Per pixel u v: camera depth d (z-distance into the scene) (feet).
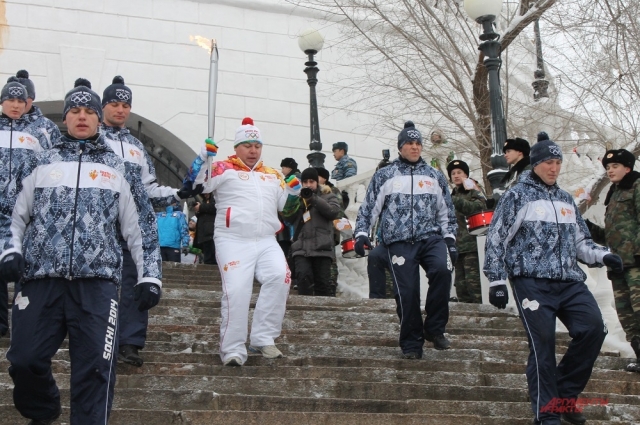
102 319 17.02
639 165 44.91
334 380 22.89
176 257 46.68
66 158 17.62
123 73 60.59
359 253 26.16
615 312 30.94
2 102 25.67
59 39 59.72
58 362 22.67
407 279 25.80
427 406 22.03
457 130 51.78
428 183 26.48
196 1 63.05
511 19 49.75
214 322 28.99
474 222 33.32
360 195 49.52
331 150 63.00
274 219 25.53
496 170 34.94
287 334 28.17
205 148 24.32
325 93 63.67
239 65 63.10
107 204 17.53
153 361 24.23
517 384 24.59
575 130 48.06
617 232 27.04
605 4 46.19
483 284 35.78
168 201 24.84
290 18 64.75
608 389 25.18
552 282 22.02
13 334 17.01
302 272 36.86
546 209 22.33
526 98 54.60
